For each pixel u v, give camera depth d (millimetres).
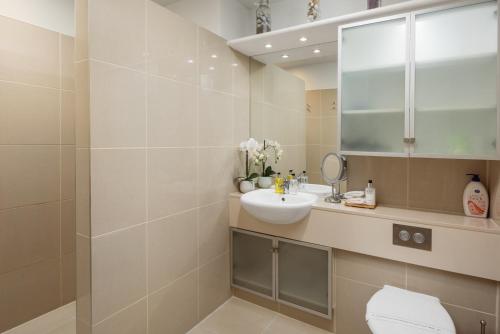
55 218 2078
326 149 2125
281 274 2041
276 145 2348
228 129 2205
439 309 1374
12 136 1842
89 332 1384
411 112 1526
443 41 1452
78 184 1389
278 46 2164
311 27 1817
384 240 1613
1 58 1790
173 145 1750
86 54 1314
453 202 1694
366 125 1672
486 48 1367
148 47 1576
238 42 2105
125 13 1453
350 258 1799
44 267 2027
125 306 1518
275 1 2322
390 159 1861
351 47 1693
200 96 1937
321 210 1807
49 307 2062
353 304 1810
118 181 1455
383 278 1705
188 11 2320
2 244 1816
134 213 1542
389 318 1307
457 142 1444
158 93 1641
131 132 1505
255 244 2158
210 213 2064
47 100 2010
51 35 2027
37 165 1968
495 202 1496
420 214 1645
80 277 1405
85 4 1307
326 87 2117
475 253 1398
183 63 1797
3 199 1814
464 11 1404
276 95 2324
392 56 1583
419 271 1603
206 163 2008
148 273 1634
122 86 1452
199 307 2004
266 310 2162
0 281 1815
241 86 2338
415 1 1508
